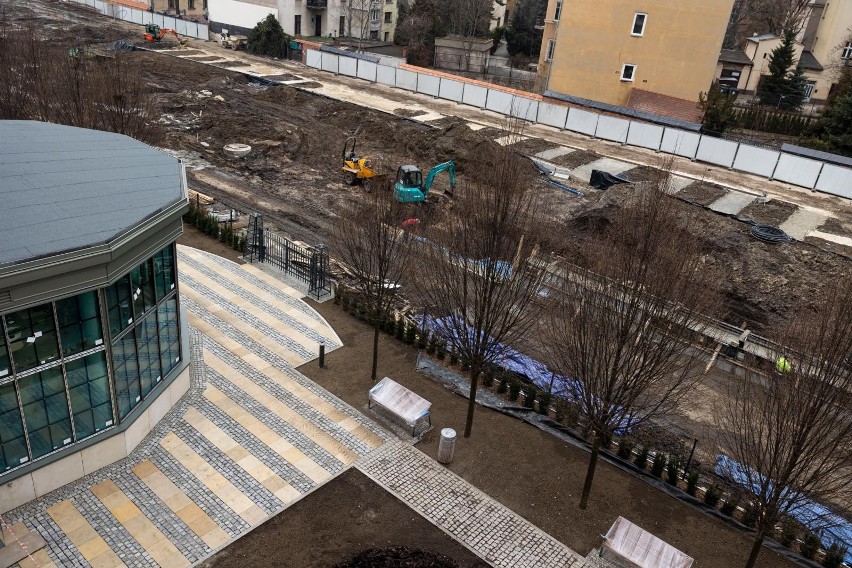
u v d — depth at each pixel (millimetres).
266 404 17125
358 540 13289
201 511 13594
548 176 36719
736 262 26562
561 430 17219
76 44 57688
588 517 14555
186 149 37875
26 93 29391
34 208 13492
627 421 16250
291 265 24531
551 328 18406
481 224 15289
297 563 12625
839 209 36469
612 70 49000
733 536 14422
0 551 12086
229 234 25641
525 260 16203
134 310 14367
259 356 19125
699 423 18797
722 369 21453
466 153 37969
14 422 12539
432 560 12945
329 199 33156
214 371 18219
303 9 74750
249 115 44625
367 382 18516
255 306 21734
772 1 76875
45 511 13086
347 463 15398
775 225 32844
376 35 81125
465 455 16109
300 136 41719
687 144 43188
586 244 21672
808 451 11562
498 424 17391
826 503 15320
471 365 16500
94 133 19031
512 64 75062
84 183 15133
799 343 12305
